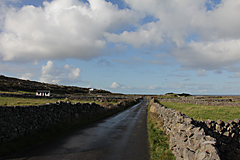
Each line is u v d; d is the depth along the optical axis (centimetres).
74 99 4569
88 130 1204
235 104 3198
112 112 2445
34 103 2380
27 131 894
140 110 3067
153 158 691
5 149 691
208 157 449
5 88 6550
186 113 2056
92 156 684
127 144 880
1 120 755
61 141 896
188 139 628
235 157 703
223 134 782
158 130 1209
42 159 632
